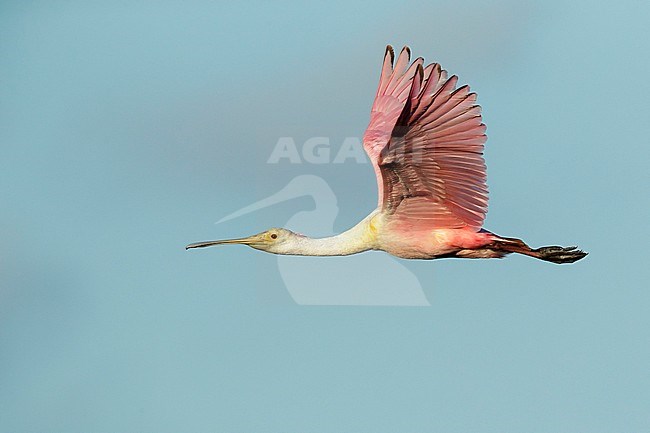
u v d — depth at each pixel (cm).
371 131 1595
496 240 1488
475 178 1404
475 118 1355
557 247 1518
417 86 1282
